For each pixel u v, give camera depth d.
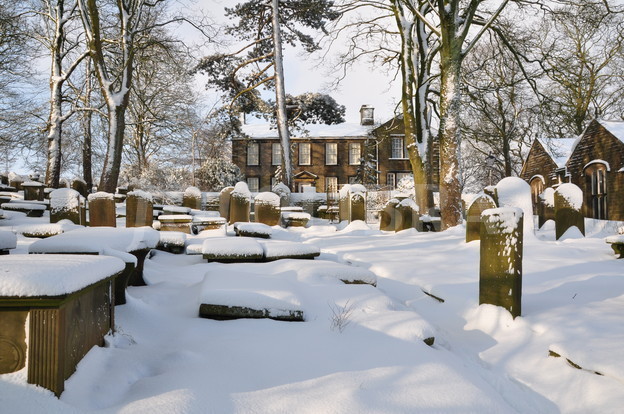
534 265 6.58
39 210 13.19
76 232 4.55
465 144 50.94
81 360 2.44
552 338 3.54
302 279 4.93
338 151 43.81
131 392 2.34
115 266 2.93
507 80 28.75
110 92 19.91
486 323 4.19
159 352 2.98
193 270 6.16
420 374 2.71
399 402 2.36
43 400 1.99
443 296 5.02
